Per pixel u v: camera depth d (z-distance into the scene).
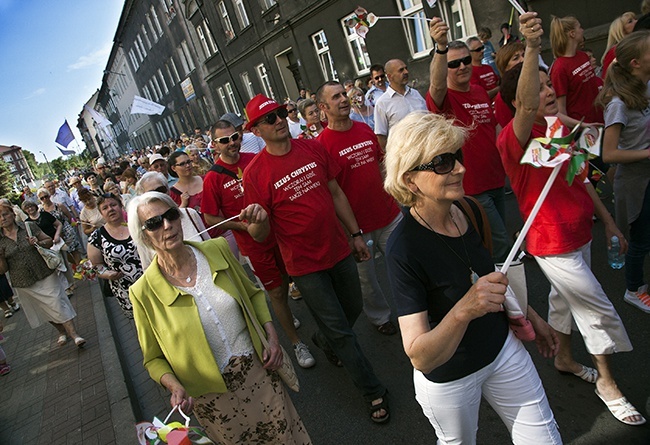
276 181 2.86
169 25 27.42
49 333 6.17
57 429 3.70
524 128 2.25
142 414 3.77
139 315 2.11
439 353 1.50
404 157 1.60
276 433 2.22
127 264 3.57
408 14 11.29
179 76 30.72
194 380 2.09
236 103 23.81
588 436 2.36
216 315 2.11
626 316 3.14
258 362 2.22
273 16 16.42
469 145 3.54
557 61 4.20
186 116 33.59
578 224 2.30
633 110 2.77
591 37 7.74
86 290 7.59
